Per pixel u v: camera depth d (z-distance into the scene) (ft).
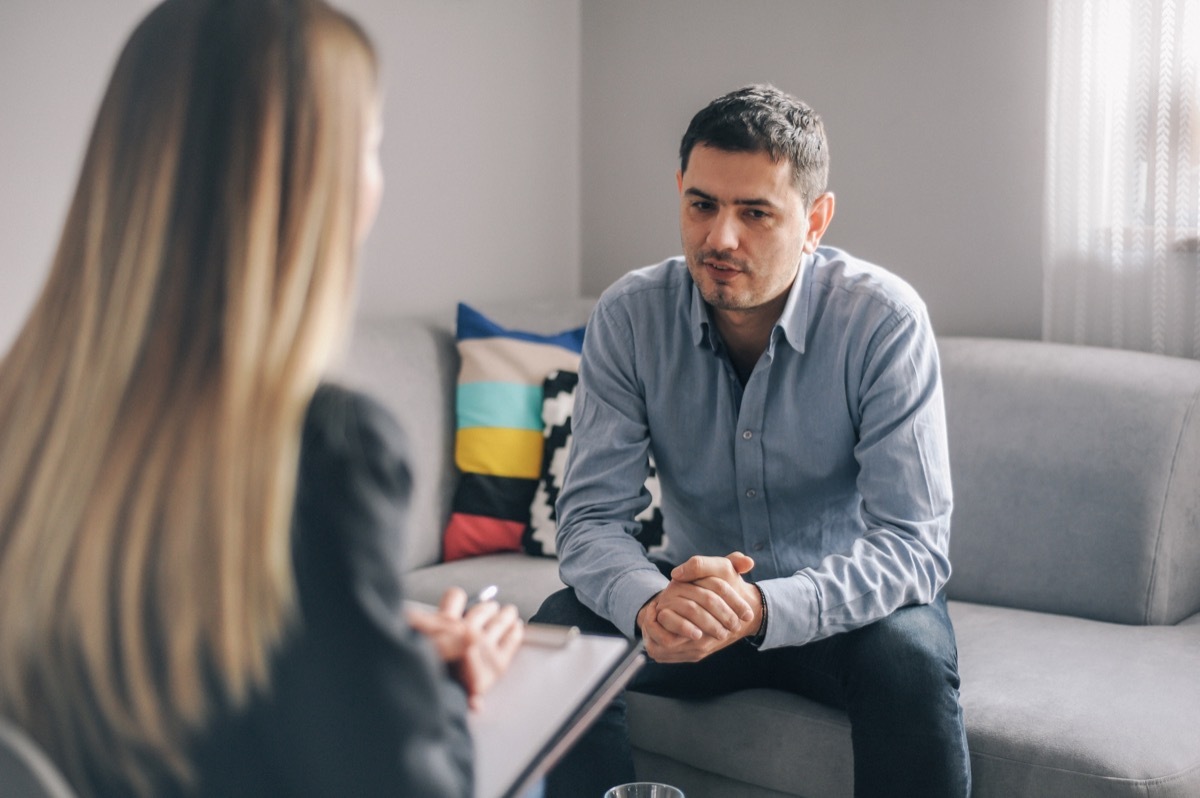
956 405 7.47
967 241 8.59
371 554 2.26
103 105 2.32
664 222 10.11
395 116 8.76
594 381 6.18
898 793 5.11
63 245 2.31
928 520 5.66
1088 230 7.85
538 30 9.97
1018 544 7.13
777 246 5.51
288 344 2.22
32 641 2.21
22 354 2.31
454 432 8.16
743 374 6.10
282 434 2.19
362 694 2.22
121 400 2.19
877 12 8.77
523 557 7.85
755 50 9.40
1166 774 5.00
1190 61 7.39
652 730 6.23
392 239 8.86
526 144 9.98
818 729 5.65
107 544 2.16
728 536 6.27
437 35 9.03
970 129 8.47
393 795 2.24
